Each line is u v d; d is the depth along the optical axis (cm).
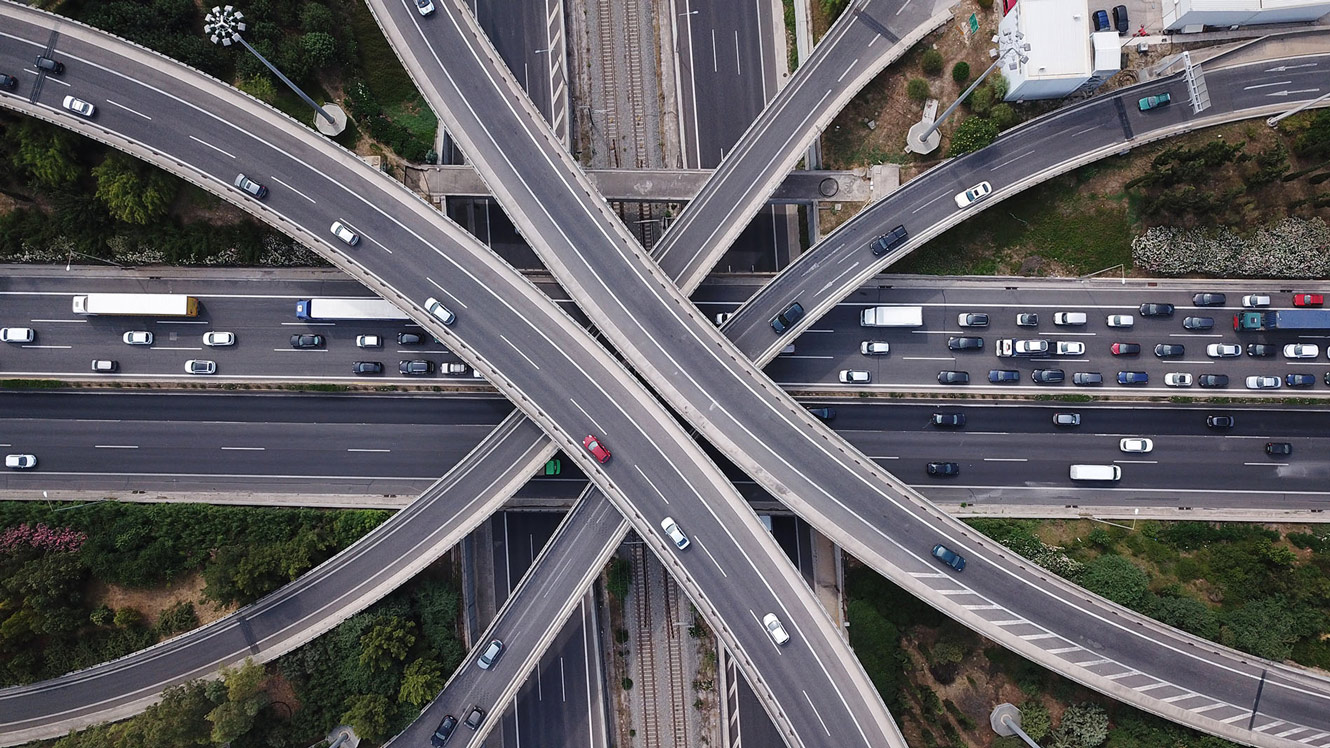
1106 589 7812
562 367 7744
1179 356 8406
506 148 7919
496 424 8538
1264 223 8212
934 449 8500
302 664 7925
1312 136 8006
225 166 7812
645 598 8725
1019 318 8444
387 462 8500
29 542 7931
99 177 7844
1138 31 8281
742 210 8194
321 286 8512
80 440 8394
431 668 7925
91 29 7738
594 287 7819
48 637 7869
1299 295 8325
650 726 8644
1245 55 8281
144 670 7819
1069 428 8450
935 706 7975
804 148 8144
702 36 8938
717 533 7556
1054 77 7819
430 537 7925
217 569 7725
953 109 8025
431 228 7831
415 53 7981
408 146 8350
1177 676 7500
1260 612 7688
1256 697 7444
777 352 8025
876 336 8569
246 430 8481
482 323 7775
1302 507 8300
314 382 8438
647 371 7756
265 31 8038
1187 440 8406
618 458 7662
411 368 8406
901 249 8094
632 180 8494
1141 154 8362
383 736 7938
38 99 7744
